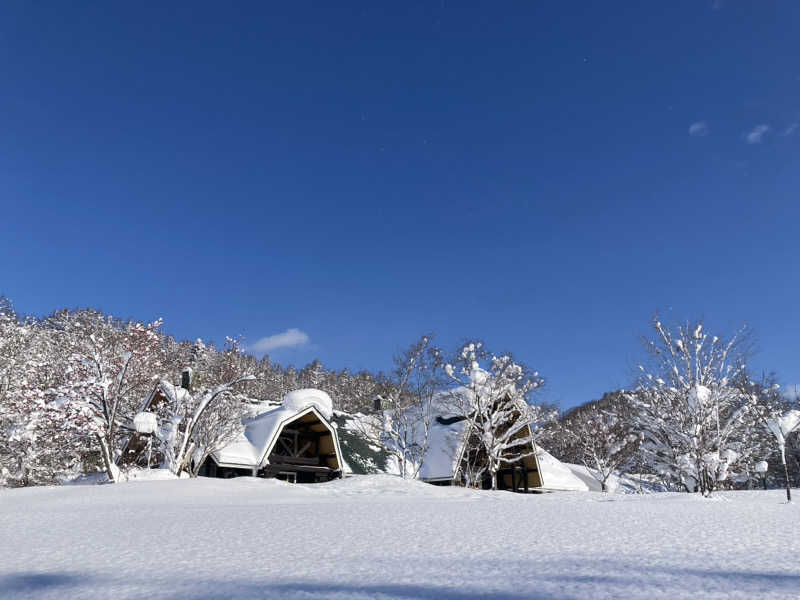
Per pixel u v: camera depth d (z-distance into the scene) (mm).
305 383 94812
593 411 48125
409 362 38719
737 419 31547
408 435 40875
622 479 50406
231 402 34625
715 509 13812
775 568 5926
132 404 35000
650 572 5809
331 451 38188
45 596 5703
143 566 7012
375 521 11312
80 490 21250
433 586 5461
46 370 33438
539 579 5617
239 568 6668
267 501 17844
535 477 43844
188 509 14508
